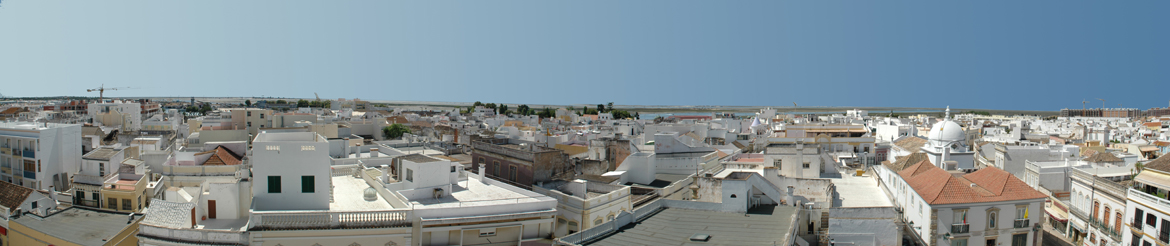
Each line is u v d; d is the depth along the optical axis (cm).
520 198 4156
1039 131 16938
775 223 3803
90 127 11556
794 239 3612
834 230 4681
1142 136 14725
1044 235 6388
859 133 11725
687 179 5716
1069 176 6862
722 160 7356
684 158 6284
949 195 4797
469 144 9581
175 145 9669
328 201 3944
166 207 3747
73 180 5594
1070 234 6159
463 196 4234
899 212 4631
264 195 3834
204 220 3850
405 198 3881
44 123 7600
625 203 4744
